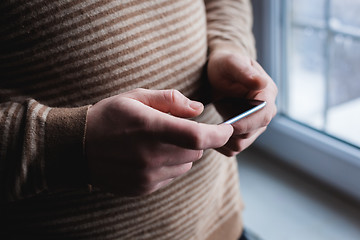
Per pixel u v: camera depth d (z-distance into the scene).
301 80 1.19
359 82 1.15
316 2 1.08
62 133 0.40
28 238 0.51
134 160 0.39
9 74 0.45
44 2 0.42
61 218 0.49
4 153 0.41
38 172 0.41
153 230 0.54
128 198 0.49
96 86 0.45
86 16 0.43
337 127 1.17
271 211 1.08
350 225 1.00
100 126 0.39
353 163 0.99
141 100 0.42
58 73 0.44
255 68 0.53
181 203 0.54
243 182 1.20
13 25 0.42
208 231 0.67
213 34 0.61
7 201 0.43
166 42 0.48
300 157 1.15
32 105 0.42
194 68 0.53
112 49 0.45
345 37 1.11
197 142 0.37
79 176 0.41
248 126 0.47
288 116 1.16
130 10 0.45
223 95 0.55
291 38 1.11
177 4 0.49
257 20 1.08
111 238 0.51
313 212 1.06
